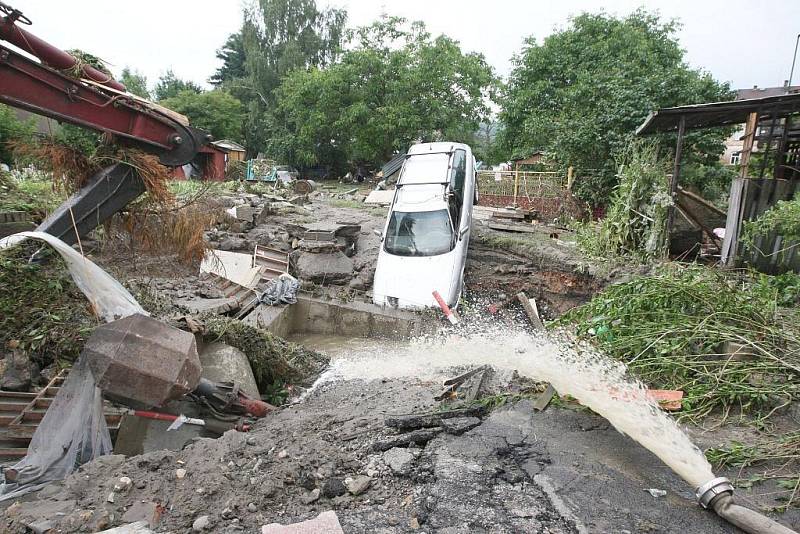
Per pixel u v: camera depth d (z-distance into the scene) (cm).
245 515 298
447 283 1032
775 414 438
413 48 3175
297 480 336
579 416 427
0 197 819
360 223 1698
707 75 1717
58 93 465
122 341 425
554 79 2405
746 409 443
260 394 678
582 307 698
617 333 572
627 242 1162
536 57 2408
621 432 397
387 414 466
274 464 351
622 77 1745
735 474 355
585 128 1686
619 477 336
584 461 355
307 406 582
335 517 290
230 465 348
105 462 349
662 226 1093
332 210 1958
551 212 1808
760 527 276
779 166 1116
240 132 4503
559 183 1847
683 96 1569
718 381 458
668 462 348
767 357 477
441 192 1156
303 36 4372
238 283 1102
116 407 489
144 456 354
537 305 1198
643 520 292
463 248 1146
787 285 721
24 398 476
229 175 3209
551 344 620
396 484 337
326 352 905
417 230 1118
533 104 2414
